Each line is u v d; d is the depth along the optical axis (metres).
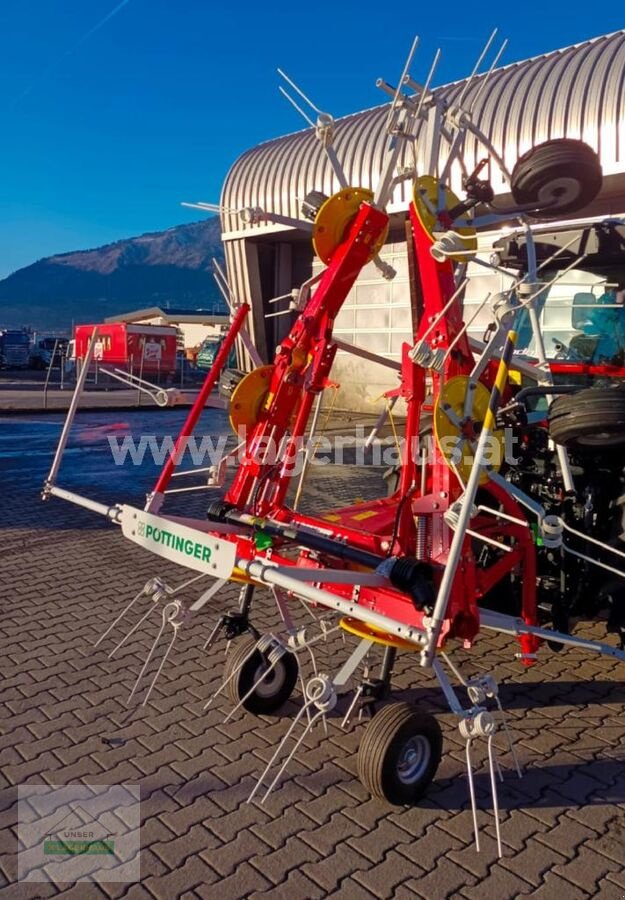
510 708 4.17
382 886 2.79
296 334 3.88
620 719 4.05
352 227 3.85
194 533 3.34
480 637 5.14
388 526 4.00
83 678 4.40
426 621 2.88
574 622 4.81
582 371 5.07
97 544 7.15
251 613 5.42
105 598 5.70
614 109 11.79
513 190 4.26
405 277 15.91
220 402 4.29
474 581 3.55
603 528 4.31
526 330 5.97
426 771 3.30
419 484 4.23
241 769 3.52
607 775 3.53
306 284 4.11
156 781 3.42
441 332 3.72
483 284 12.19
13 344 39.03
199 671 4.50
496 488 3.90
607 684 4.46
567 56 12.77
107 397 23.30
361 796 3.34
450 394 3.47
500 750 3.73
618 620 4.35
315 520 3.96
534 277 3.43
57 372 35.97
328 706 2.99
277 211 16.61
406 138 3.87
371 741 3.18
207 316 48.25
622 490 4.24
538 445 4.52
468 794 3.37
